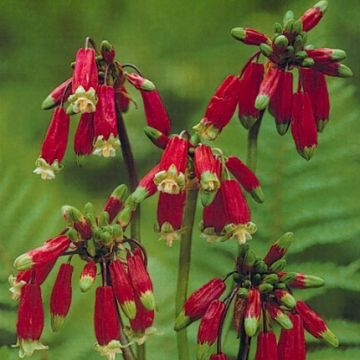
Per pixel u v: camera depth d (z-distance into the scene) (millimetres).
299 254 874
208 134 629
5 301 780
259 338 598
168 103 1041
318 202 804
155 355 755
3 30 1095
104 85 613
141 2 1091
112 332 596
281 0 1062
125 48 1087
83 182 974
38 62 1095
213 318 596
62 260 797
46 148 636
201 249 800
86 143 623
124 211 598
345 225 798
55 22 1103
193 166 617
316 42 858
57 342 765
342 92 833
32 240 800
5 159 989
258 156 819
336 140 821
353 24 1002
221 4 1062
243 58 1047
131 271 592
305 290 777
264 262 601
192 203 625
